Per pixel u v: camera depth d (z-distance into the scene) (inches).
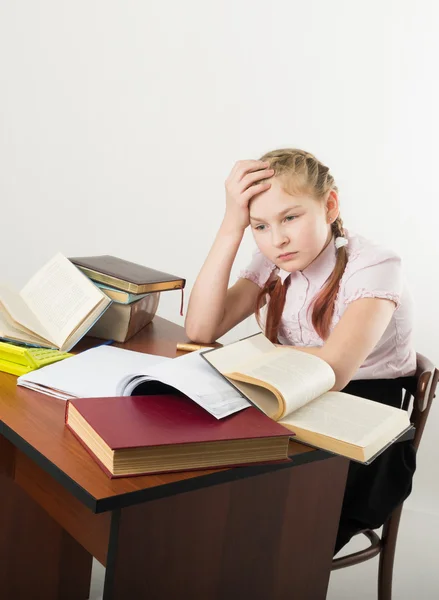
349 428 44.8
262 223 69.9
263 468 40.9
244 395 45.4
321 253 70.2
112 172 120.0
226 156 114.0
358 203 106.4
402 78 102.4
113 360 56.9
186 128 115.5
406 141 103.0
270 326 75.5
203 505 41.9
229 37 111.6
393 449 63.1
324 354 58.8
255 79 111.0
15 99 121.5
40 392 49.5
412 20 101.2
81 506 44.7
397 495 62.6
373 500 62.7
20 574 67.2
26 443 40.5
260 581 46.4
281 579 47.8
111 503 35.0
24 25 119.4
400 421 47.3
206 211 116.2
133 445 36.8
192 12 112.9
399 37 102.1
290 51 108.4
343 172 107.0
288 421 45.0
